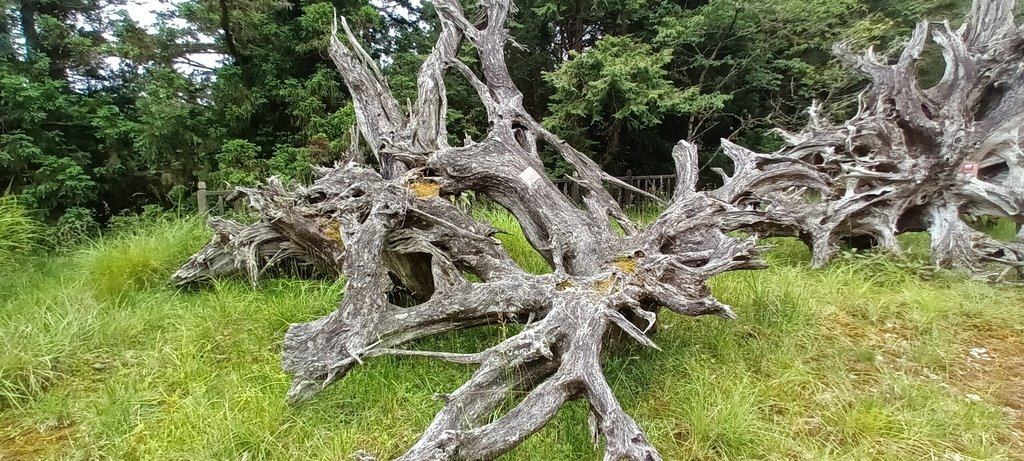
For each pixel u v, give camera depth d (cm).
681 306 306
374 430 276
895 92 543
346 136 866
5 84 763
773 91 1138
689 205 379
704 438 267
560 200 412
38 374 327
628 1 1012
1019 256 507
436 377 318
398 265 394
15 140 759
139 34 968
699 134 1103
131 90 1091
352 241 323
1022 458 259
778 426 280
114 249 504
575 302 295
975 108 560
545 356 268
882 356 359
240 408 289
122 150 916
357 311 302
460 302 315
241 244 452
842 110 1026
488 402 254
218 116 999
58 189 770
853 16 1083
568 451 256
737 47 1087
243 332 380
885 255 525
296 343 297
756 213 395
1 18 894
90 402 307
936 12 1068
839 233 552
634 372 326
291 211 417
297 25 1037
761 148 1086
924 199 546
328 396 300
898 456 258
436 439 222
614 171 1209
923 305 427
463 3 1016
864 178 541
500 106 477
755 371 335
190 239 537
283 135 1034
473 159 416
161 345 369
